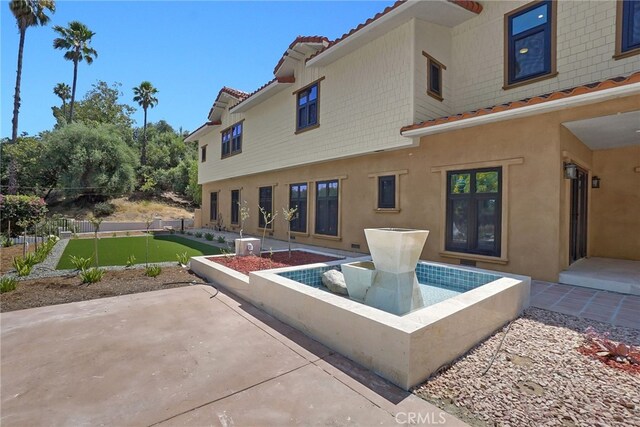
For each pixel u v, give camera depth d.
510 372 3.11
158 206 32.09
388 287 4.67
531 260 6.80
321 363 3.30
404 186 9.31
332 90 10.78
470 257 7.74
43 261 9.17
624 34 6.54
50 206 27.45
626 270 6.96
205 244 13.69
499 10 8.44
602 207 9.04
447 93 9.29
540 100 5.94
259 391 2.78
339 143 10.48
